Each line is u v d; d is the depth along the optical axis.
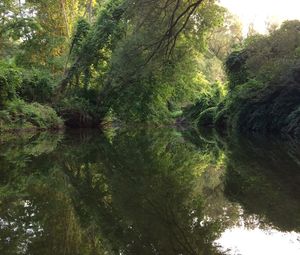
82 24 22.33
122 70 17.12
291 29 19.94
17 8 26.30
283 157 10.52
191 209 4.72
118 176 7.18
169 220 4.25
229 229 3.90
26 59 25.25
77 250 3.25
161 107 24.64
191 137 19.80
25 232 3.73
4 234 3.67
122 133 21.47
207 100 37.69
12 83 17.77
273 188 6.00
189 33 19.19
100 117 22.52
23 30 24.97
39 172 7.36
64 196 5.39
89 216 4.38
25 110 17.59
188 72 21.50
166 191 5.84
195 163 9.23
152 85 21.77
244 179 6.90
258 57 20.47
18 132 17.08
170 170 8.05
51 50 25.17
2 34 26.25
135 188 6.05
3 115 16.39
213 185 6.34
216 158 10.31
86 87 22.36
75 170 7.80
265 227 3.95
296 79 19.98
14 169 7.61
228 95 28.91
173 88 22.61
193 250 3.28
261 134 21.77
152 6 13.25
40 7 25.84
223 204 4.97
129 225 4.04
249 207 4.80
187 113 39.38
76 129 21.36
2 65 18.75
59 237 3.61
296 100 21.28
